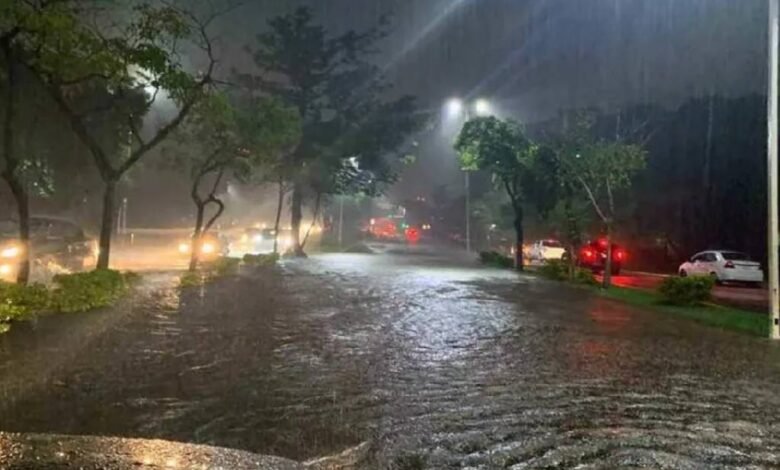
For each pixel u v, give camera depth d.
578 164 24.66
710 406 8.27
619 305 19.05
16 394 7.98
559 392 8.79
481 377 9.55
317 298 18.75
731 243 32.81
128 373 9.16
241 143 23.92
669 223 36.06
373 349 11.41
